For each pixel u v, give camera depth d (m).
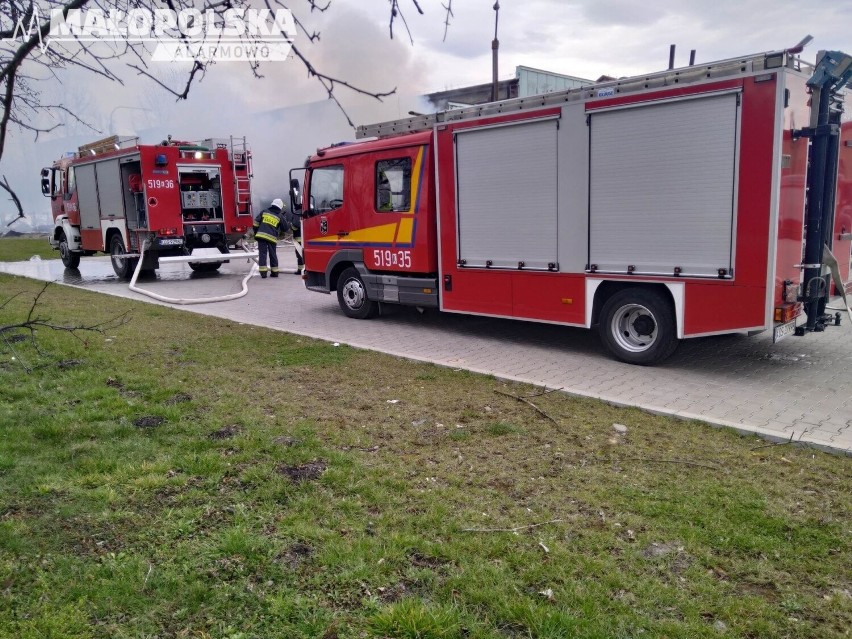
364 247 9.45
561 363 7.18
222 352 7.41
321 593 2.90
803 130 5.95
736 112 5.86
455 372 6.63
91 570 3.05
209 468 4.12
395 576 3.02
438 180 8.32
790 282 6.12
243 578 3.01
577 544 3.29
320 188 10.08
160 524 3.47
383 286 9.33
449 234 8.32
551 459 4.39
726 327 6.20
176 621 2.73
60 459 4.29
